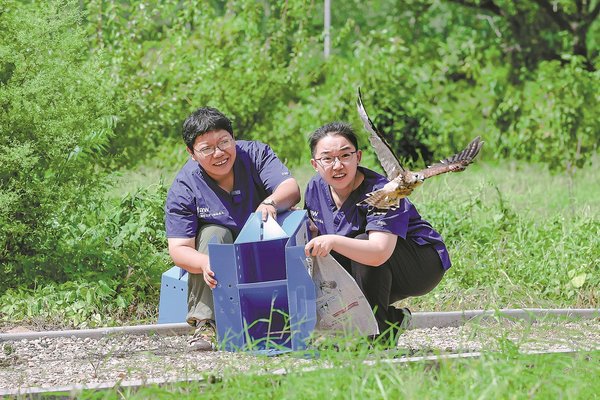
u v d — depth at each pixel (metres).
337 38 37.00
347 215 12.93
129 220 18.17
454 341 14.38
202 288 13.38
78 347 13.94
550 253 18.98
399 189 10.89
